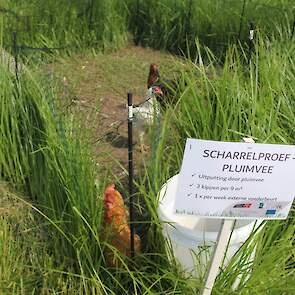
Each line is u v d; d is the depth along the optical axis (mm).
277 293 2451
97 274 2594
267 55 3832
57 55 6133
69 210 2818
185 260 2451
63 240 2777
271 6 6254
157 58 6648
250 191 2049
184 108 3266
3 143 3479
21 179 3496
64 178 2814
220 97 3238
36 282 2641
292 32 5273
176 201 2041
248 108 3174
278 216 2143
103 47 6699
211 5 6555
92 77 5871
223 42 6410
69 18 6477
